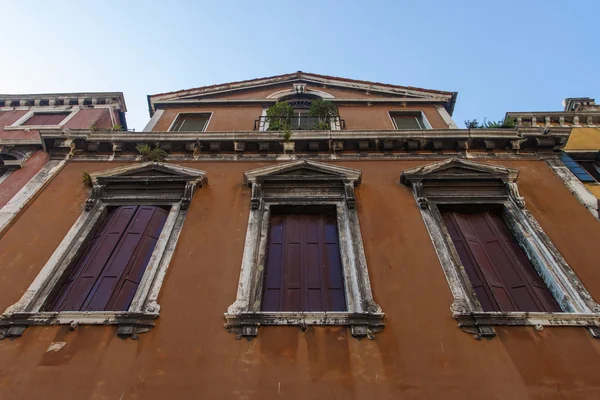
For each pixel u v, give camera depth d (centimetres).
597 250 679
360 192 807
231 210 761
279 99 1298
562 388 495
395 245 687
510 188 799
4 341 543
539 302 627
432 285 623
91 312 571
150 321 566
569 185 825
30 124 1218
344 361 522
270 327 559
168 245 684
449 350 536
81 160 912
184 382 500
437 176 815
